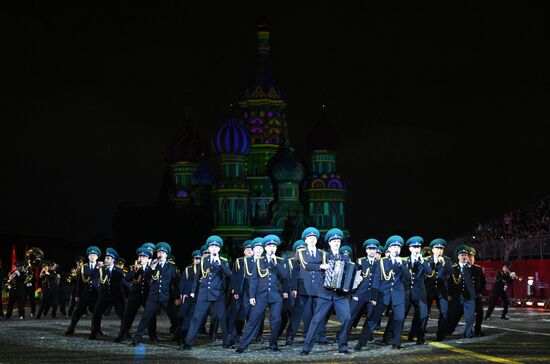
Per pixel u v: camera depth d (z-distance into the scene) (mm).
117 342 20828
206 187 151750
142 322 19984
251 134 148375
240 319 20406
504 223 52062
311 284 18000
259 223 143000
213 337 22188
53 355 17703
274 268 18719
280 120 150250
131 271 20469
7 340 21734
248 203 136250
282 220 135375
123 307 22375
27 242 100125
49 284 33125
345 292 17656
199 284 19531
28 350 18891
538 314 33156
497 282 29672
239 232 134125
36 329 26188
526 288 40594
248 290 19047
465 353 17312
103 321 31062
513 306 40375
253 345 20172
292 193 137000
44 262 33438
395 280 18609
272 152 147625
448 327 20938
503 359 16000
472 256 22141
